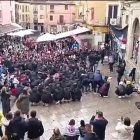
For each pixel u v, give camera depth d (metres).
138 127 11.89
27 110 16.69
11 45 39.38
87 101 20.88
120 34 31.45
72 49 36.88
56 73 22.94
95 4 43.31
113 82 25.89
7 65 25.75
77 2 61.78
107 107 19.72
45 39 36.62
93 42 43.22
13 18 65.25
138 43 26.70
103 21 43.28
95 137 11.38
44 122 16.98
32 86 20.95
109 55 34.03
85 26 48.16
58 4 76.12
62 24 76.69
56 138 10.74
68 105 19.97
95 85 22.64
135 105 20.19
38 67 25.88
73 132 12.19
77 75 22.83
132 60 28.75
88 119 17.61
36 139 12.12
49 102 19.69
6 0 55.62
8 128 12.09
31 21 80.44
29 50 36.41
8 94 17.19
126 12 34.44
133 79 25.19
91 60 30.14
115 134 15.55
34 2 78.38
